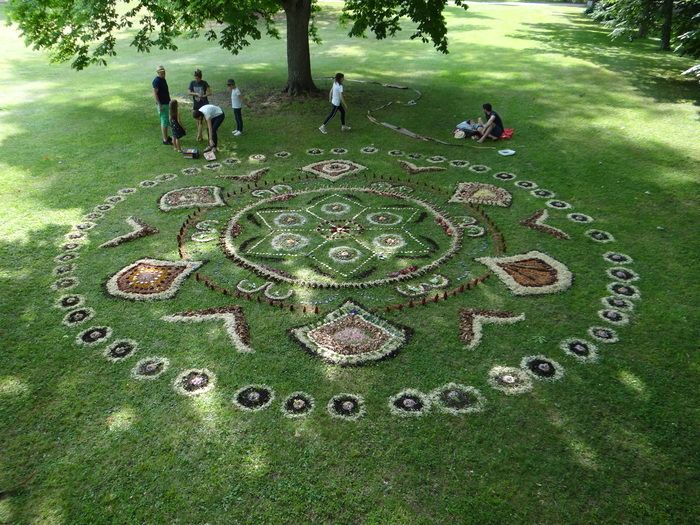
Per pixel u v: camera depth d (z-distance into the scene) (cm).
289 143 1225
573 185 992
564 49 2291
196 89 1223
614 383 540
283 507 416
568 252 774
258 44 2531
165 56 2241
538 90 1639
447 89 1670
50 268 732
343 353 579
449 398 521
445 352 581
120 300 666
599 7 2981
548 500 423
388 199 948
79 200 934
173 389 530
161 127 1266
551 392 529
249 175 1049
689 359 570
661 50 2239
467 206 917
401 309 650
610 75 1812
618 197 941
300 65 1523
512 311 647
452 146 1203
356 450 464
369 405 513
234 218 877
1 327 616
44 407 508
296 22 1471
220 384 538
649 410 507
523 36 2633
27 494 426
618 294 678
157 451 463
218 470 446
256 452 463
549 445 471
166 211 897
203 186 995
